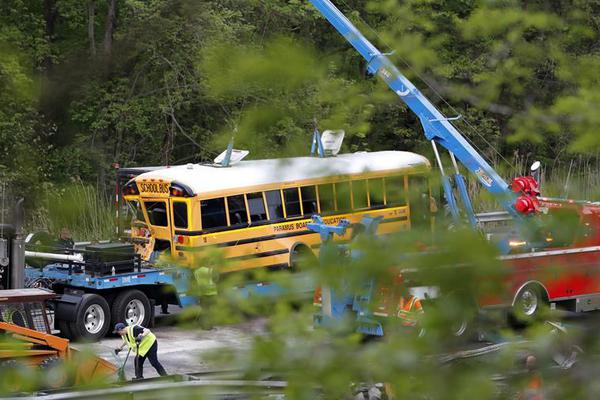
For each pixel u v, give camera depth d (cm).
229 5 8044
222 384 980
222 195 7081
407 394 882
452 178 1282
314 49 1050
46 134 6531
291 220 7369
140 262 6588
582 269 1168
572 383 948
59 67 2927
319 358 899
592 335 997
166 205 7075
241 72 1036
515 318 1091
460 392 881
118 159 9525
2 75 2692
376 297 917
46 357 4447
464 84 1659
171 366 5181
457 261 901
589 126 1358
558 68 1473
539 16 1499
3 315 4603
